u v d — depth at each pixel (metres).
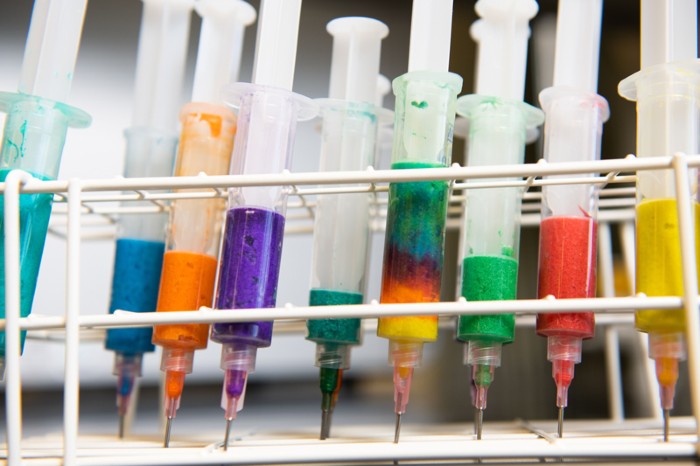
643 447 0.36
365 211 0.56
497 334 0.46
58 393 0.90
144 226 0.64
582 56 0.51
